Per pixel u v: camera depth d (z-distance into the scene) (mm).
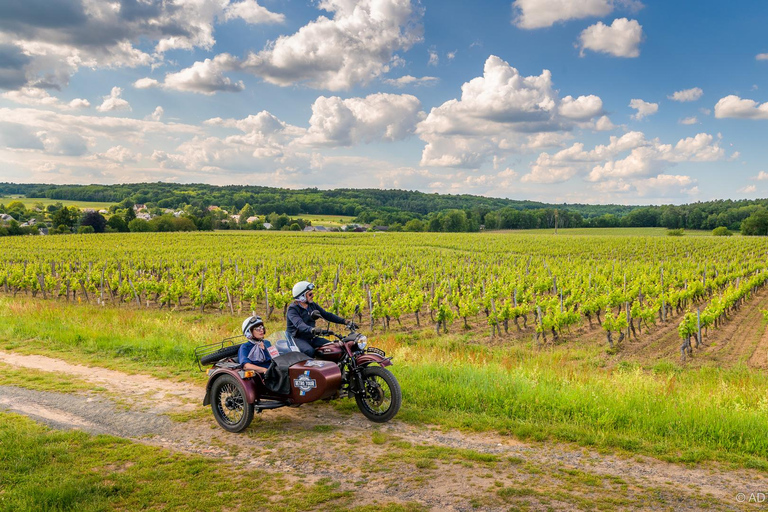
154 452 5676
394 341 15727
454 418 6730
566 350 16531
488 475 5055
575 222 161125
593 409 6926
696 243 70562
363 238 85375
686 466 5383
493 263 45438
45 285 29734
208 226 140625
